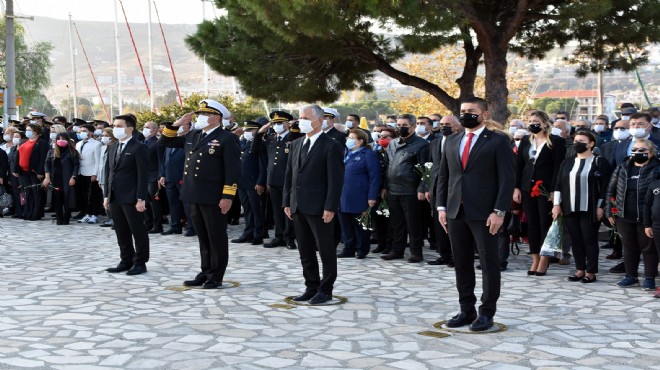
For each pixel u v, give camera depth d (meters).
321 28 13.30
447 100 17.45
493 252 6.57
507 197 6.45
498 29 16.11
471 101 6.60
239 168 8.42
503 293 8.30
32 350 5.82
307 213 7.68
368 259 10.73
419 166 10.20
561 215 9.17
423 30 13.27
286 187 8.07
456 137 6.77
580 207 8.93
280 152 11.59
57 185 14.86
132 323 6.72
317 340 6.21
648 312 7.38
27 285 8.54
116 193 9.27
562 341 6.25
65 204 14.87
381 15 13.12
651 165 8.50
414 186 10.31
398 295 8.12
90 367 5.39
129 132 9.36
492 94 15.98
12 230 14.04
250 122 12.61
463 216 6.63
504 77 16.03
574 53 17.34
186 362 5.54
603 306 7.64
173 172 13.21
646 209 8.35
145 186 9.25
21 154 15.75
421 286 8.64
